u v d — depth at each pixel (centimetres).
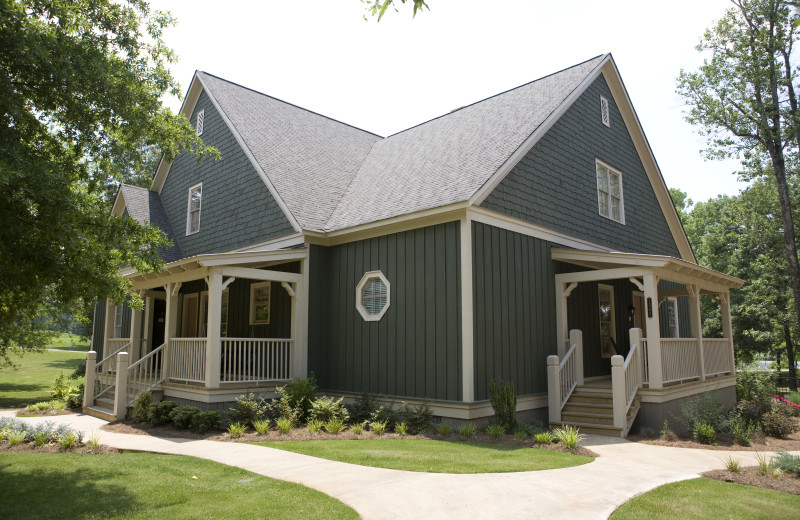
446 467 688
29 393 1948
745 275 2998
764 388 1384
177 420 1033
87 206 796
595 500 561
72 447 854
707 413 1059
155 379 1348
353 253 1267
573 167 1403
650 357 1081
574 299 1360
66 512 524
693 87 1998
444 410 1030
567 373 1165
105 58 813
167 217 1908
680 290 1584
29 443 888
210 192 1677
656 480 654
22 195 630
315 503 536
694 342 1278
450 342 1039
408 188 1271
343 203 1426
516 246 1161
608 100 1628
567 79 1496
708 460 793
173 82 936
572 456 793
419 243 1123
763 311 2709
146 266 876
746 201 2886
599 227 1481
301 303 1261
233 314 1554
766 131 1803
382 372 1163
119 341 1534
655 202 1833
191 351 1207
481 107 1603
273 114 1772
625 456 815
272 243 1366
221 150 1647
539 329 1191
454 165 1257
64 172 745
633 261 1120
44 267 659
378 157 1689
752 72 1811
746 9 1803
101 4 853
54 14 786
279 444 858
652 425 1059
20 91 740
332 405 1061
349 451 796
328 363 1295
